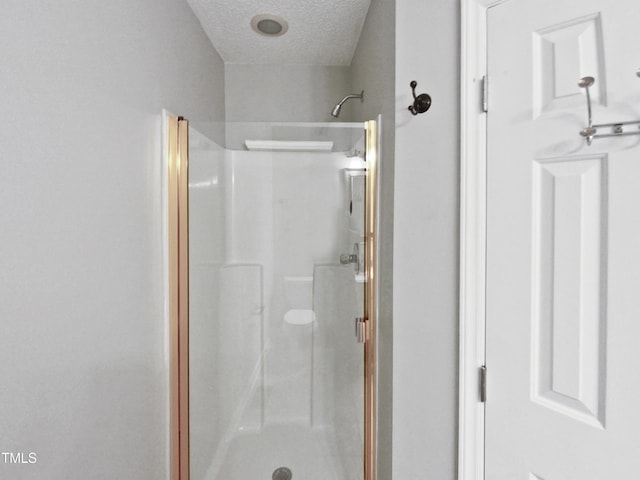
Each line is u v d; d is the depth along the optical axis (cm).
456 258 87
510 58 76
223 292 157
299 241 158
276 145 149
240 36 156
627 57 62
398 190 93
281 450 160
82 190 68
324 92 191
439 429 91
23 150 54
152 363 99
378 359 114
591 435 67
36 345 57
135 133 89
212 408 147
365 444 124
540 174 73
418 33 89
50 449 60
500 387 80
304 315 164
